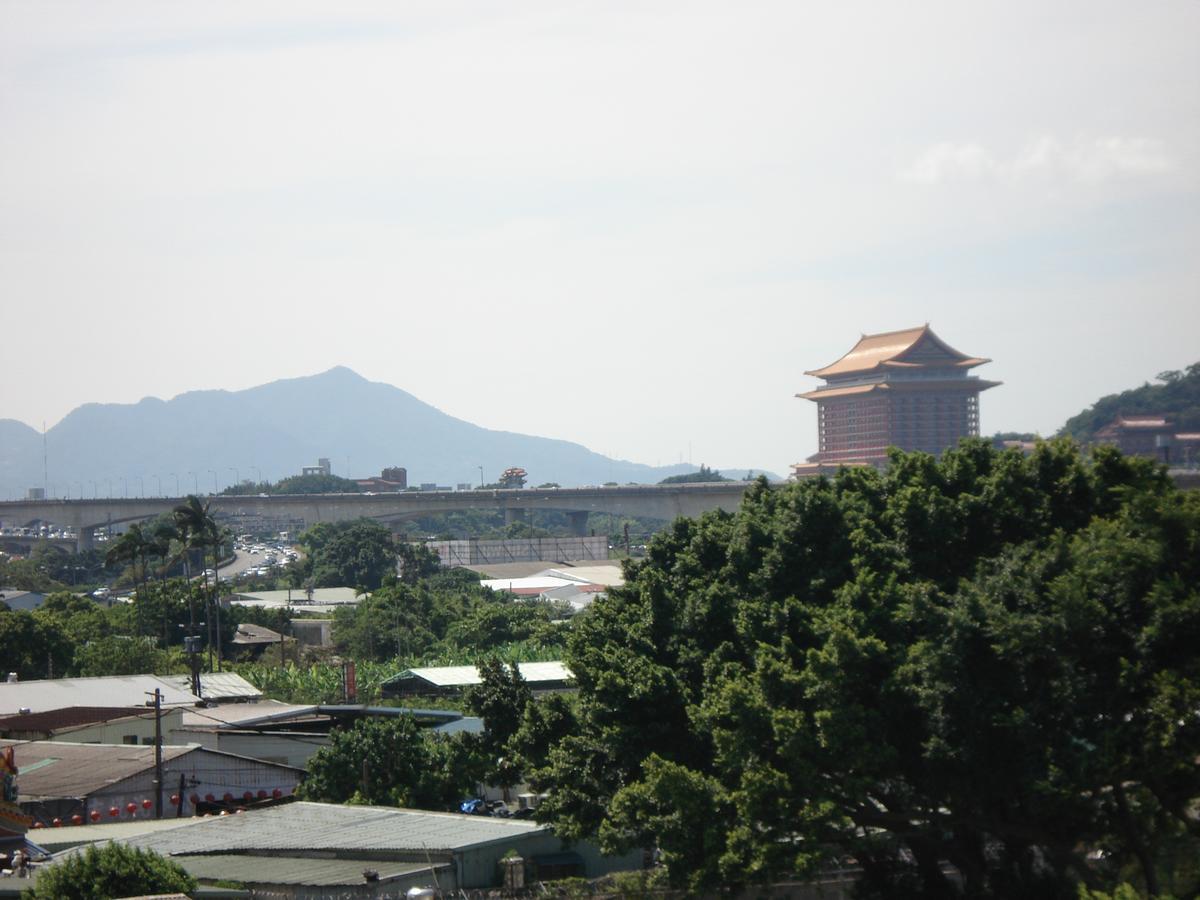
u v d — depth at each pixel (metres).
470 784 92.06
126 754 96.94
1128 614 53.78
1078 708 52.81
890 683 55.28
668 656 65.94
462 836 66.31
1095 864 62.31
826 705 54.06
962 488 65.12
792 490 69.44
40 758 98.50
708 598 64.88
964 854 60.09
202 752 93.25
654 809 57.62
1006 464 63.75
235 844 67.25
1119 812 55.31
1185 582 53.88
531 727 70.44
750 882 55.88
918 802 58.53
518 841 66.38
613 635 70.62
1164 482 61.97
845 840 57.62
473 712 77.12
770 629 60.59
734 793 54.22
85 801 86.19
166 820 79.50
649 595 67.81
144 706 114.88
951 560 62.78
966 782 54.78
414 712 113.56
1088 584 54.00
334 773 89.81
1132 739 52.09
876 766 53.81
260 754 107.25
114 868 49.56
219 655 181.50
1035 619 52.72
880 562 62.56
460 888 61.53
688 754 62.00
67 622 195.75
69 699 123.56
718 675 61.12
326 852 64.12
